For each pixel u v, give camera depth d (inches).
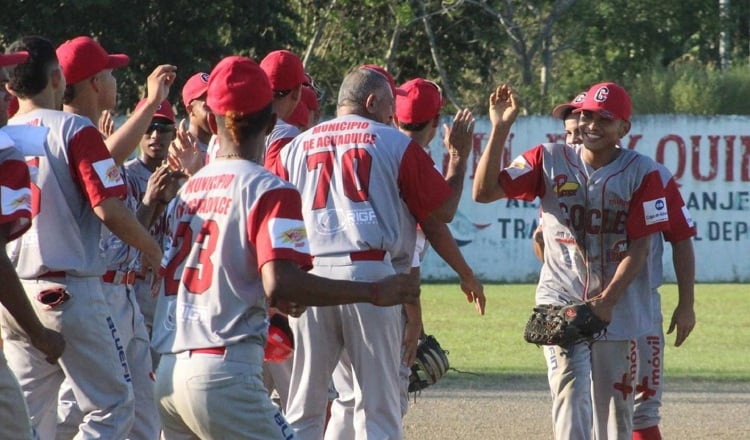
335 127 684.7
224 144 544.4
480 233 2684.5
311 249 670.5
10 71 648.4
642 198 718.5
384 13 3393.2
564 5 3526.1
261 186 524.7
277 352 601.9
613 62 3878.0
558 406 730.8
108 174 642.8
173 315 534.6
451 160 743.7
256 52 3090.6
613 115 714.8
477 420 1043.9
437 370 803.4
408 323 754.8
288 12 3122.5
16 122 652.1
